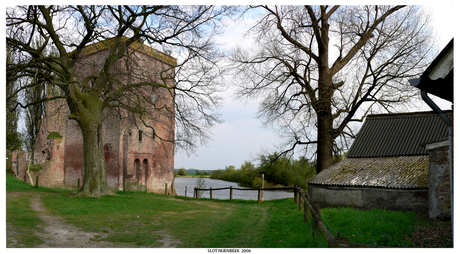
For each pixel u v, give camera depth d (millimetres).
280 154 26625
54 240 9133
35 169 36156
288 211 15211
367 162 16297
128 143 34094
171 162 39844
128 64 22938
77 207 15500
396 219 10406
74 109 20203
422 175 13062
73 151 37438
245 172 59375
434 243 7812
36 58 17750
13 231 9633
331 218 11508
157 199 21312
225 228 11844
